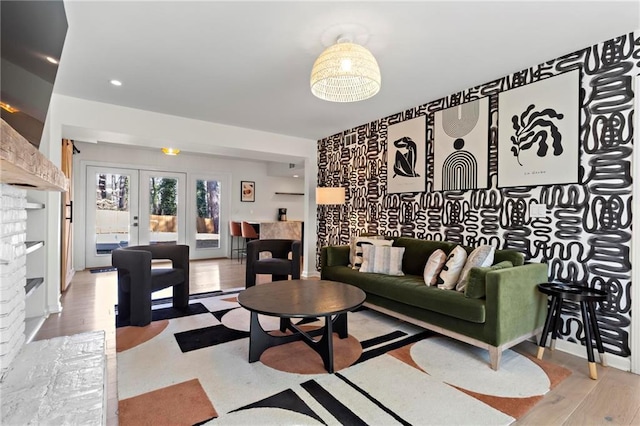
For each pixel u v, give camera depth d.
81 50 2.48
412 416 1.70
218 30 2.21
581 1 1.88
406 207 3.89
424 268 3.23
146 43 2.38
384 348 2.54
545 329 2.38
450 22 2.09
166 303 3.72
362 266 3.53
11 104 1.33
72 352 1.71
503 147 2.94
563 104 2.54
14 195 1.84
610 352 2.29
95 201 5.96
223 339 2.69
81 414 1.20
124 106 3.74
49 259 3.28
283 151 5.09
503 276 2.21
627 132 2.23
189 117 4.16
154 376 2.08
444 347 2.56
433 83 3.08
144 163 6.48
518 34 2.23
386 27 2.15
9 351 1.70
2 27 1.06
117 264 3.09
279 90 3.26
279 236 6.64
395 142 4.02
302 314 2.06
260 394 1.89
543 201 2.67
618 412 1.75
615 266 2.28
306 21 2.10
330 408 1.76
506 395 1.90
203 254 7.22
